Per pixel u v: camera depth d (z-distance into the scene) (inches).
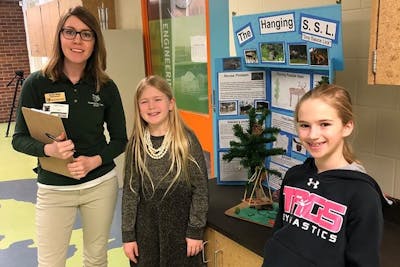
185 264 64.1
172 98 64.5
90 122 69.6
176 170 62.4
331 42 56.4
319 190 43.0
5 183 180.4
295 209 44.8
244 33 72.2
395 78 44.7
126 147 67.5
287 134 70.8
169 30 144.3
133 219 65.1
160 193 62.7
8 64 348.2
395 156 61.9
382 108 62.4
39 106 68.4
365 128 65.6
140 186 64.5
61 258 73.4
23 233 127.3
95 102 69.8
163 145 62.9
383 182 64.2
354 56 65.0
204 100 127.6
